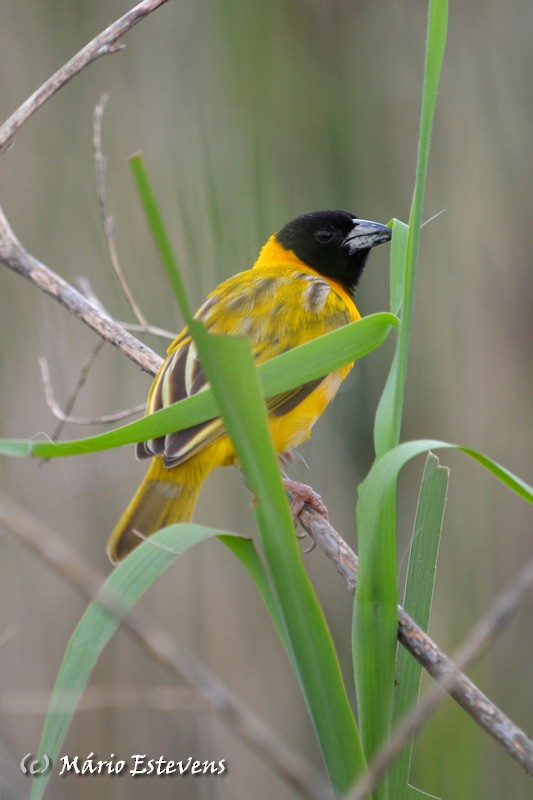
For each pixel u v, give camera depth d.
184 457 6.30
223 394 3.84
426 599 4.94
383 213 10.84
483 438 10.89
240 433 3.91
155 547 4.25
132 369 10.26
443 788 9.37
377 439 4.92
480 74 11.00
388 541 4.60
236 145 10.43
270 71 10.63
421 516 5.03
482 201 10.92
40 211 10.52
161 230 3.49
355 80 10.91
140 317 7.45
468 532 10.80
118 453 10.00
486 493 10.86
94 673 10.08
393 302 5.61
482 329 10.90
